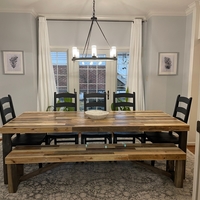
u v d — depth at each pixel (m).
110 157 2.26
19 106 4.21
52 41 4.50
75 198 2.14
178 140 2.70
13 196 2.17
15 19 3.97
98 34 4.54
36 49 4.35
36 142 2.62
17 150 2.38
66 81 4.66
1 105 2.52
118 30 4.55
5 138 2.34
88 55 4.59
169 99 4.30
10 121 2.55
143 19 4.41
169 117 2.84
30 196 2.17
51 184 2.41
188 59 3.99
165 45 4.16
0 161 3.01
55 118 2.73
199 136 1.44
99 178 2.55
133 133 2.99
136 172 2.72
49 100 4.42
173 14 4.07
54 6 3.76
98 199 2.13
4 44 4.03
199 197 1.45
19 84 4.16
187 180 2.52
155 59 4.20
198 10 3.61
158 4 3.64
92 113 2.83
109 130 2.35
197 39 3.70
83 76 4.67
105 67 4.68
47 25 4.42
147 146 2.54
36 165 2.92
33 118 2.72
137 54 4.41
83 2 3.56
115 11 4.04
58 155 2.25
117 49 4.60
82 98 4.73
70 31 4.49
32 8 3.88
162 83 4.26
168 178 2.56
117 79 4.73
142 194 2.22
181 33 4.14
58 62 4.59
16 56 4.07
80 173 2.68
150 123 2.48
